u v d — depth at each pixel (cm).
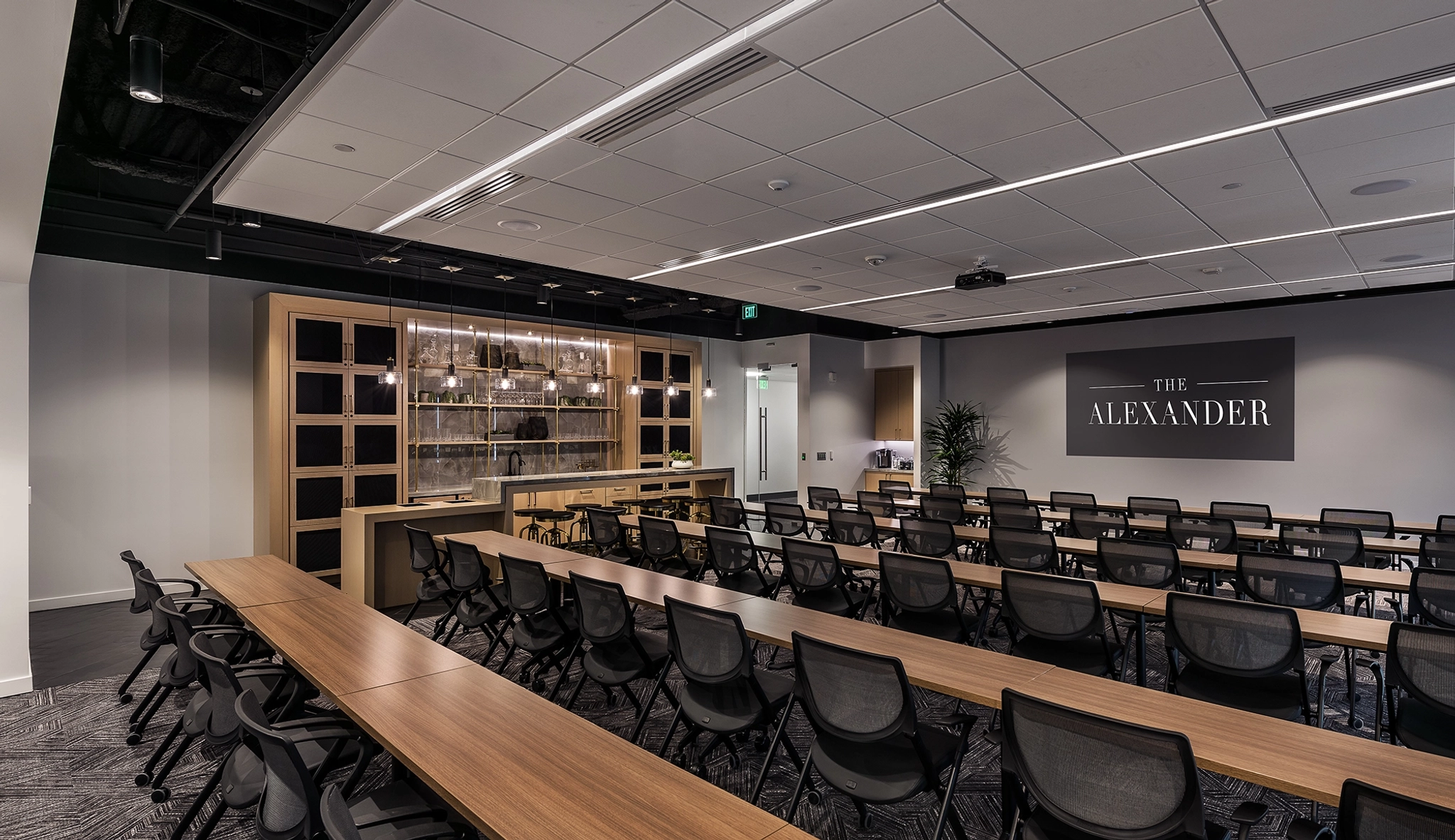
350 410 755
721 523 689
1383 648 288
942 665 273
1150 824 180
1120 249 582
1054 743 195
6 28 198
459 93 311
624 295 932
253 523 748
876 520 704
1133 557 437
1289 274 677
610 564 469
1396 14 250
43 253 627
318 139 359
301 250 711
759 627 321
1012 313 922
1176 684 322
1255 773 186
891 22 257
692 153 379
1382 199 450
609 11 250
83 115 461
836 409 1241
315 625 325
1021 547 489
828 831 293
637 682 459
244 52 412
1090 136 357
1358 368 831
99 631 575
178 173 511
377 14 254
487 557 564
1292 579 397
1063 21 256
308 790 173
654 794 176
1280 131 350
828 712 248
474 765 189
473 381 917
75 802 313
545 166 397
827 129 349
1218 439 931
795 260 624
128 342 682
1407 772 186
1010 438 1131
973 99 318
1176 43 271
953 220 502
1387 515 653
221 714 258
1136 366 1003
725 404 1296
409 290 836
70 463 653
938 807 313
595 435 1051
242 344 746
